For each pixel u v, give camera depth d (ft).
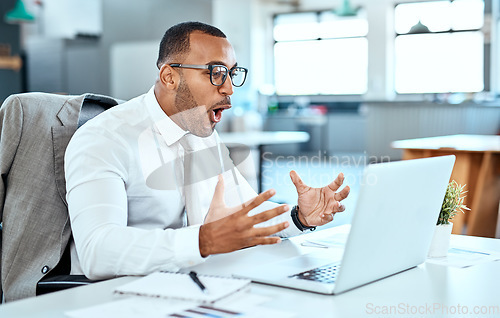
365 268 3.76
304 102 41.19
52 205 5.41
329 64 40.50
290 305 3.41
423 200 4.06
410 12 36.70
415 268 4.38
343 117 39.22
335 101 40.70
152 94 5.63
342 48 39.91
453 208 4.75
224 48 5.47
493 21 34.42
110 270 4.24
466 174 13.57
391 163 3.64
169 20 34.17
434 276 4.14
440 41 36.01
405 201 3.84
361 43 39.22
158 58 5.68
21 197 5.34
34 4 36.42
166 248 4.10
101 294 3.64
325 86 40.88
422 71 36.78
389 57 37.27
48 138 5.46
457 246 5.24
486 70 34.86
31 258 5.28
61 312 3.29
